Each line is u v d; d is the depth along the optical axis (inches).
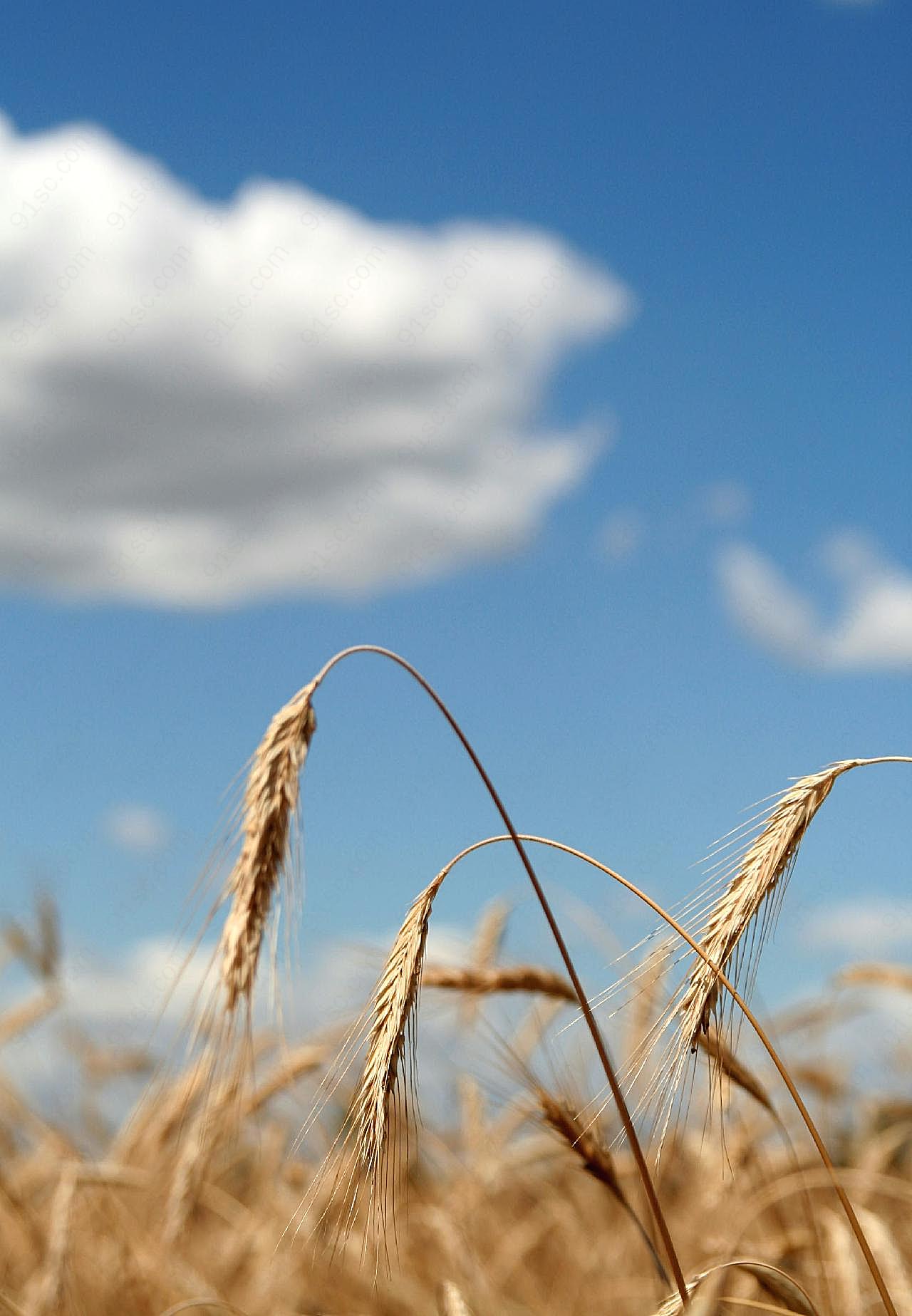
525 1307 44.8
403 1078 29.9
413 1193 43.8
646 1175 29.9
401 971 30.1
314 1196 30.5
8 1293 42.4
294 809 32.1
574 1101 35.0
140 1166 43.9
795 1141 39.5
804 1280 36.5
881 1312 36.2
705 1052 31.7
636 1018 31.9
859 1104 50.5
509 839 31.0
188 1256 46.0
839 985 49.0
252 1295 42.9
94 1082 50.7
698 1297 29.3
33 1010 52.2
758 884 29.8
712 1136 40.3
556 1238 51.9
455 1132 51.4
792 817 30.1
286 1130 47.7
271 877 31.9
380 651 32.5
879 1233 36.8
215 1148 40.9
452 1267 42.8
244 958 31.5
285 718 32.6
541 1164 50.8
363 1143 29.6
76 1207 42.8
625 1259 46.8
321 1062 39.1
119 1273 43.6
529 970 36.3
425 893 30.7
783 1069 29.8
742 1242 37.9
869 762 30.4
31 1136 50.1
